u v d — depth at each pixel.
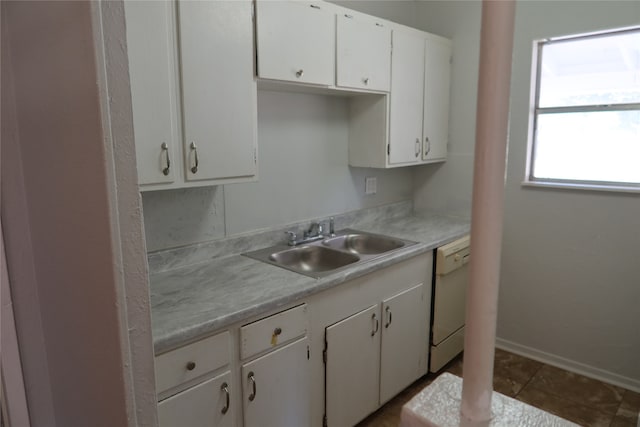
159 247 1.99
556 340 2.88
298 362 1.81
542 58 2.79
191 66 1.65
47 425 0.80
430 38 2.85
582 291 2.74
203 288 1.78
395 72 2.61
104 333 0.68
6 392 0.71
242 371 1.60
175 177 1.67
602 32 2.52
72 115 0.64
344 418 2.10
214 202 2.17
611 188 2.55
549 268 2.85
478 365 0.58
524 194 2.88
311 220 2.67
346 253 2.34
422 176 3.37
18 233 0.72
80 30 0.60
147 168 1.58
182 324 1.43
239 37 1.79
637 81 2.48
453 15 3.04
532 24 2.71
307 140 2.58
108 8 0.61
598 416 2.38
